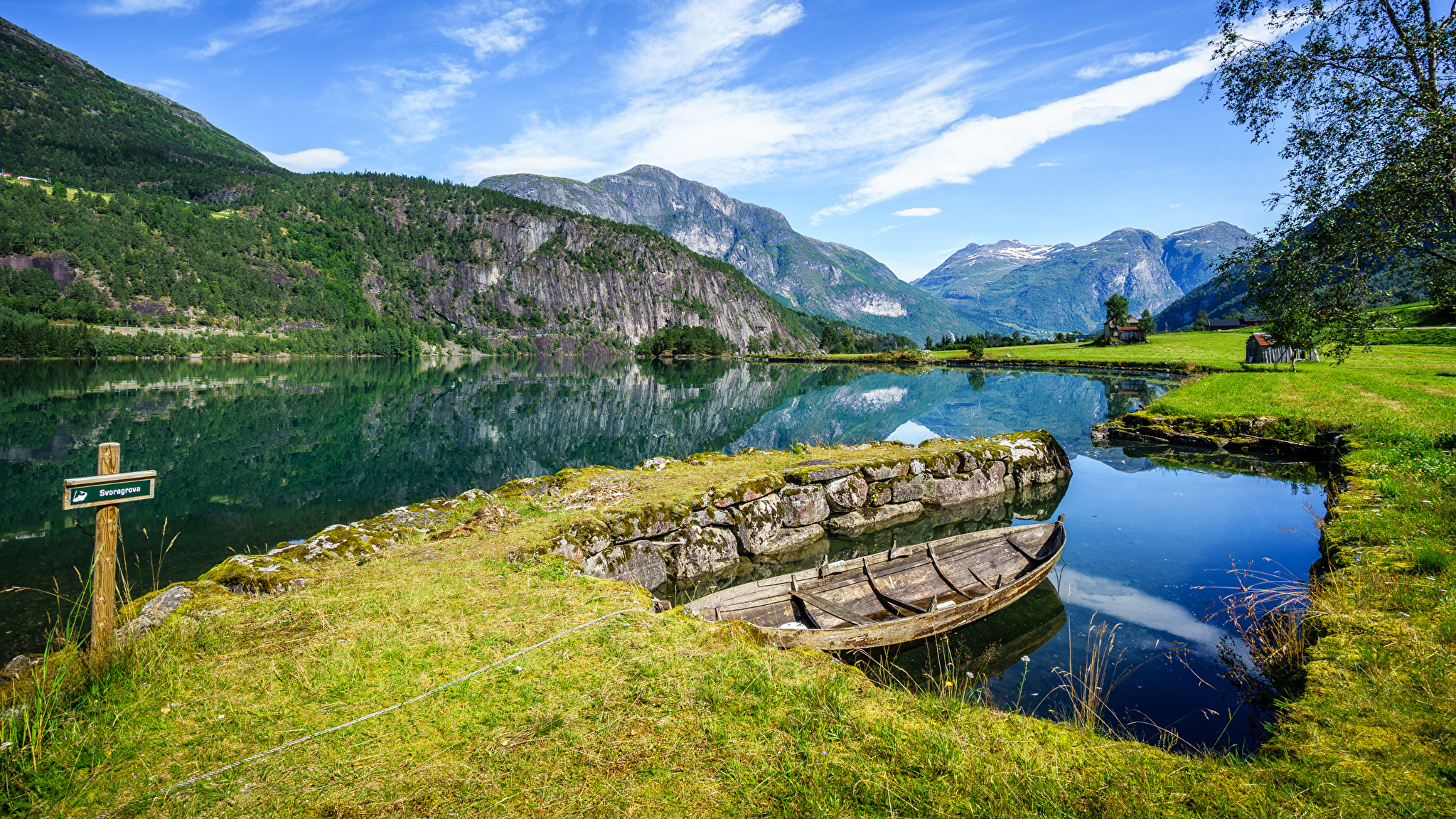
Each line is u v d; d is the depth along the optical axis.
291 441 26.92
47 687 4.93
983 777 3.89
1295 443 22.09
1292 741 4.45
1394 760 4.01
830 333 160.75
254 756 4.29
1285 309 11.09
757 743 4.32
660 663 5.56
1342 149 9.58
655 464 16.44
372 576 8.48
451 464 22.66
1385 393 27.00
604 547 11.45
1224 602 10.15
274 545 13.95
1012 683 8.02
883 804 3.66
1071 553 12.87
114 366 79.94
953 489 17.88
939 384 59.59
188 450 24.25
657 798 3.78
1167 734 6.58
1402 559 7.58
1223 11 10.59
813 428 32.19
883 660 8.65
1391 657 5.36
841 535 15.45
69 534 14.37
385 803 3.80
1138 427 26.94
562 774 4.03
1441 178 8.67
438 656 5.83
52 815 3.74
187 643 6.00
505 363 138.38
